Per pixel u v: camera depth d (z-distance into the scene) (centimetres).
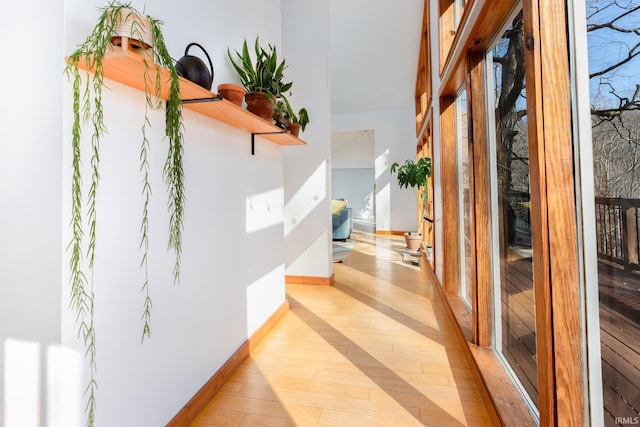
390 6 504
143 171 125
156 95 128
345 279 400
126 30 96
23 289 98
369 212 1311
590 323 98
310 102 378
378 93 722
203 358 162
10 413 99
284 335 239
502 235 183
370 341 229
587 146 98
